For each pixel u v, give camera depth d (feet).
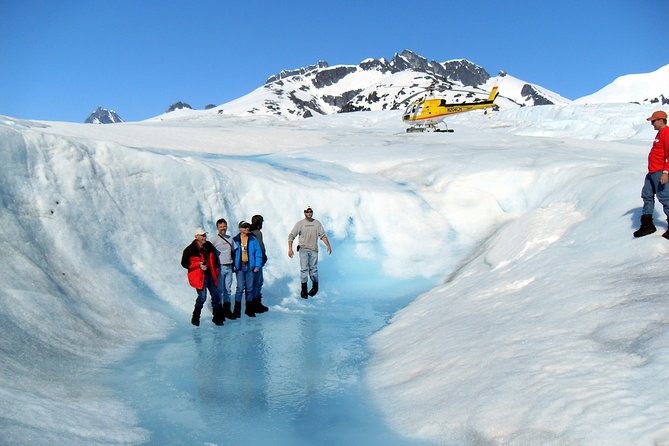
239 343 20.66
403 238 35.35
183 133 59.57
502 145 54.70
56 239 22.34
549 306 17.02
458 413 12.21
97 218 24.39
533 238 25.85
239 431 12.78
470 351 15.40
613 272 18.13
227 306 24.49
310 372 17.24
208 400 14.73
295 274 31.09
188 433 12.60
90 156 25.80
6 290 18.37
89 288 21.83
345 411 13.97
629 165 33.22
